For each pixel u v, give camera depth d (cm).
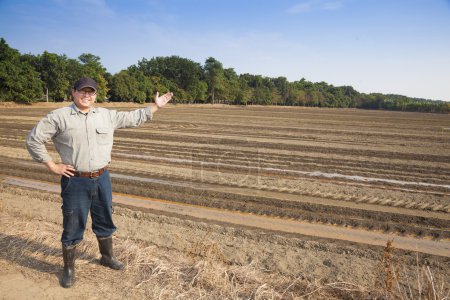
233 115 3438
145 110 362
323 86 14450
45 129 313
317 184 804
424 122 3184
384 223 563
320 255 449
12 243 436
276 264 421
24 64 3784
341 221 569
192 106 6331
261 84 10500
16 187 720
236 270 387
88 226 511
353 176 907
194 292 347
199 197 677
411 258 443
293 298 340
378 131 2139
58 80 4219
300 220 578
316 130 2073
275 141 1545
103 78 5228
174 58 7881
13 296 330
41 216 559
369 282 385
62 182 339
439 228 556
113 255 397
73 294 339
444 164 1125
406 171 995
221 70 8156
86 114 329
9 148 1191
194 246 458
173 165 976
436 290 366
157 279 369
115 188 727
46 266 389
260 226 548
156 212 599
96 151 336
